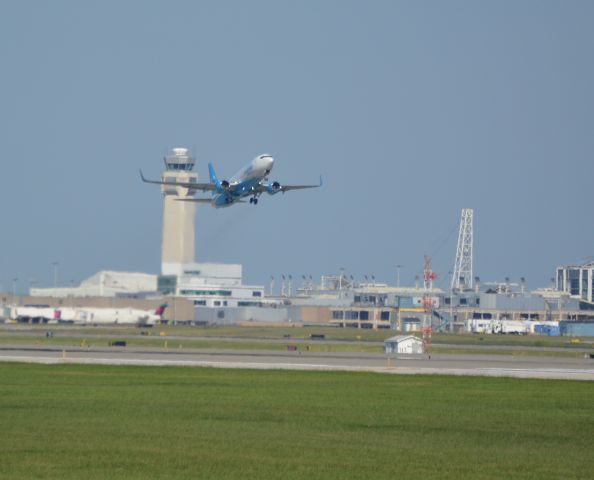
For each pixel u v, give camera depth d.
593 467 184.50
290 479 169.50
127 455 186.62
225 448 196.00
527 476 175.50
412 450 198.50
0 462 178.25
